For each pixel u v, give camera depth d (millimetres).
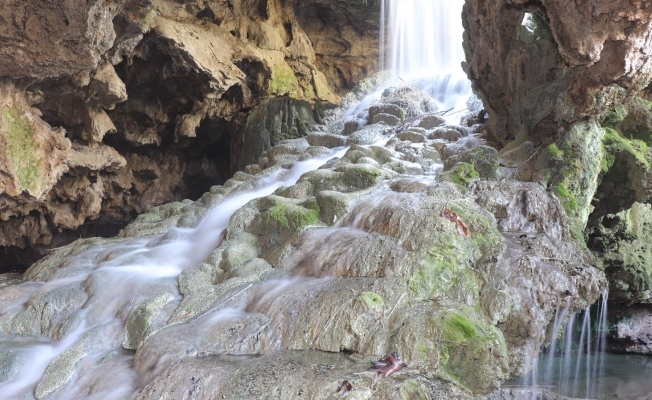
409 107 15906
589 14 7590
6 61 9469
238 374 5578
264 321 6586
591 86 8469
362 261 7125
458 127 13133
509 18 10461
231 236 9219
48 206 15391
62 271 9406
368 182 9430
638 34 7605
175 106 16812
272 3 16938
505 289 6691
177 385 5699
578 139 8898
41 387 6551
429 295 6645
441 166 10797
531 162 9281
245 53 15664
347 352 6141
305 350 6246
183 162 19109
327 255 7496
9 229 15891
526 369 6688
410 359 5812
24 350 7238
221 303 7223
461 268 6910
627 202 9328
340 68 19812
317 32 19375
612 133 9227
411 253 6996
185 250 9828
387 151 11086
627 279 9664
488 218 7836
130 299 7934
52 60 9648
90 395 6234
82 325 7754
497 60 11102
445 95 17969
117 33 11398
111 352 7051
